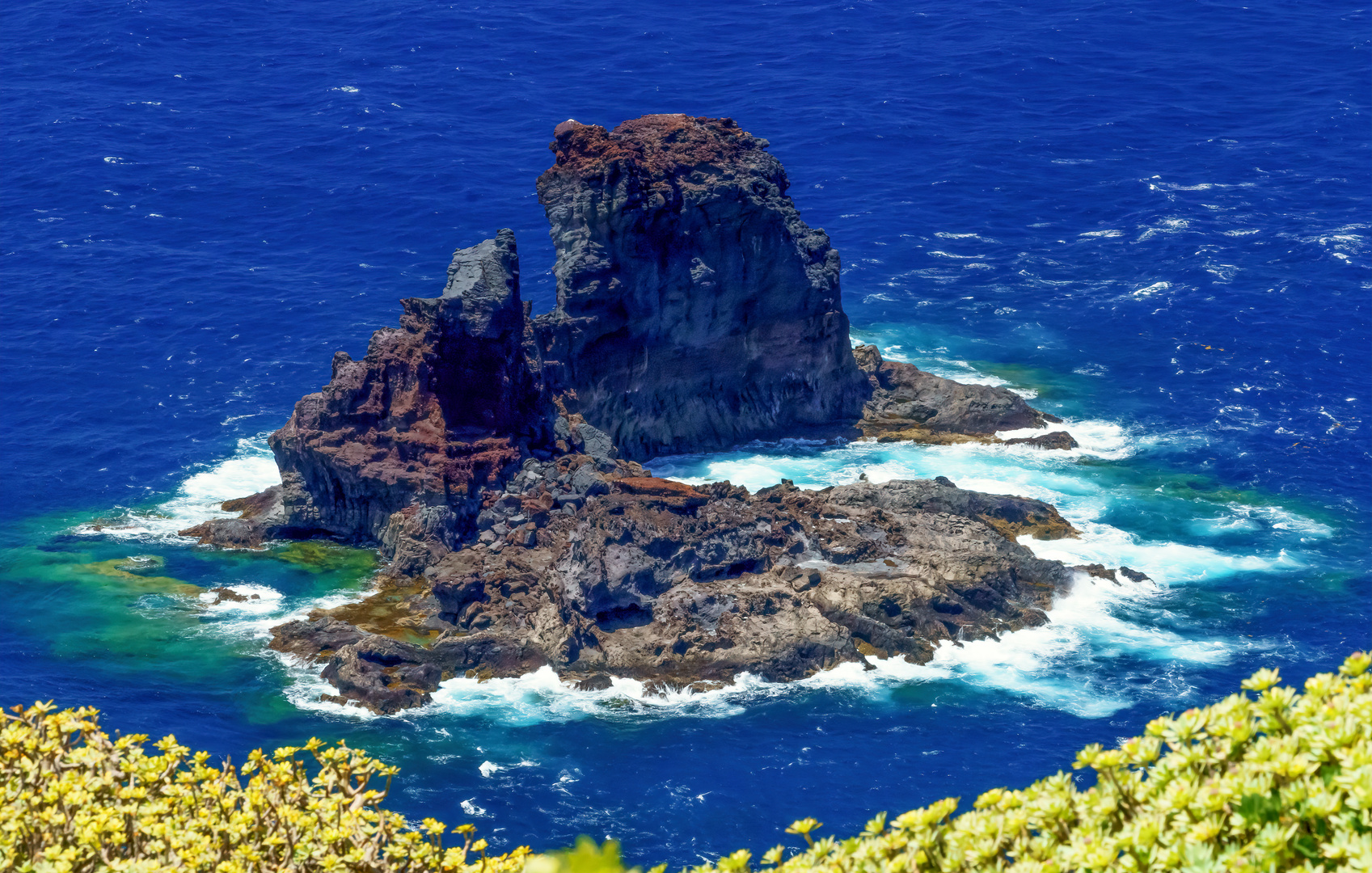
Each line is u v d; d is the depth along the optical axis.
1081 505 111.19
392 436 105.00
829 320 126.25
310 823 23.92
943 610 94.44
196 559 103.62
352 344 138.88
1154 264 157.88
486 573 97.38
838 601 94.38
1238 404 127.88
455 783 78.19
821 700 86.69
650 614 93.94
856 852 16.80
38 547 104.31
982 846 15.92
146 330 140.25
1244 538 106.31
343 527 106.44
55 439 120.50
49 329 139.75
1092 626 94.75
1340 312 145.25
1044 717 84.69
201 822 24.05
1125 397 130.25
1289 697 15.47
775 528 101.25
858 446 122.94
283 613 96.62
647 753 81.38
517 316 110.06
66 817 23.56
